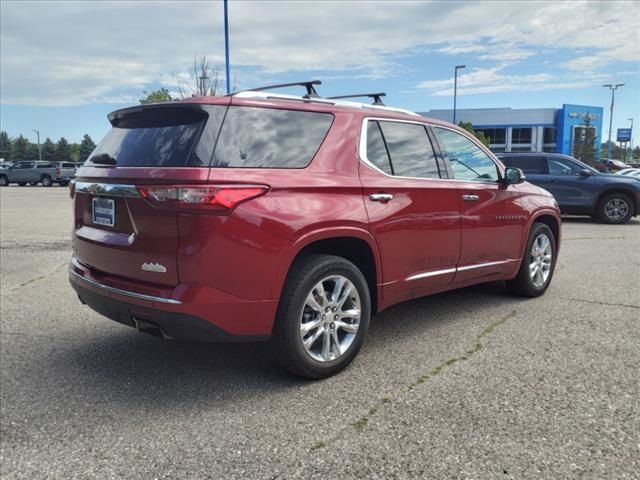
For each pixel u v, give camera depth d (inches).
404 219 151.4
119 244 125.4
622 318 185.0
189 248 112.9
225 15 685.3
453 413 117.3
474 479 93.8
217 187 113.0
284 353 128.4
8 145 4862.2
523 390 128.0
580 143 2390.5
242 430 112.4
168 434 111.9
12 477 98.2
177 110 124.9
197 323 114.6
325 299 133.4
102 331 181.6
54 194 1000.9
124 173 123.3
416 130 166.6
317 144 136.2
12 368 149.2
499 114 2415.1
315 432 110.8
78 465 101.7
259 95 132.2
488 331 172.9
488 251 187.2
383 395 127.1
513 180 190.5
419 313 195.2
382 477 95.0
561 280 248.2
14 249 346.3
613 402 121.3
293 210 124.1
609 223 519.2
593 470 95.8
